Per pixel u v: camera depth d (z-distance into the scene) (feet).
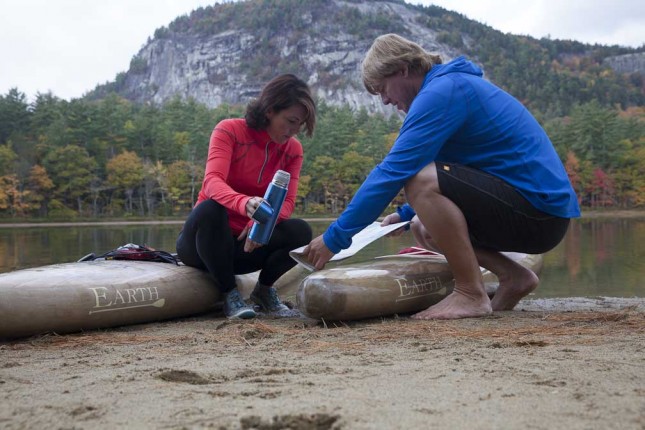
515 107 9.96
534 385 5.11
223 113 243.60
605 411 4.29
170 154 196.44
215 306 12.13
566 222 10.27
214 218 10.80
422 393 4.93
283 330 9.34
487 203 9.64
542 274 24.27
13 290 9.06
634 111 416.46
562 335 8.03
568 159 214.90
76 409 4.70
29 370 6.56
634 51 625.41
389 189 9.54
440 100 9.46
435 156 9.66
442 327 8.99
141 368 6.47
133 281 10.59
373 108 528.22
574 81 464.65
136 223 145.79
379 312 10.09
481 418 4.22
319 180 194.90
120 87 640.58
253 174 11.59
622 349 6.82
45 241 59.93
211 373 6.00
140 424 4.30
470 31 634.43
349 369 6.06
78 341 8.84
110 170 174.40
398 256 11.76
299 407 4.54
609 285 20.68
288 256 11.86
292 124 11.03
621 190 219.41
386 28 614.75
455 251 9.81
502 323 9.34
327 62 581.94
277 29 624.59
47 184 160.35
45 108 191.42
